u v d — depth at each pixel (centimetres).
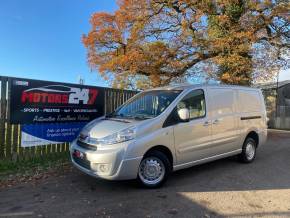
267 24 1585
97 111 923
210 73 1684
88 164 538
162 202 500
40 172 676
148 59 1683
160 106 616
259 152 986
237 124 750
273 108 2216
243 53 1574
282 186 600
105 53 1972
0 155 714
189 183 609
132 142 528
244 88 802
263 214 462
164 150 587
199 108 657
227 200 517
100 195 530
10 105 727
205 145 653
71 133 855
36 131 778
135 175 535
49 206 479
